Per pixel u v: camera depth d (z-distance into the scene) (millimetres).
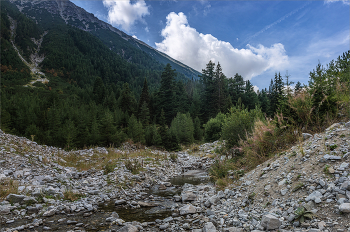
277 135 8305
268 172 6270
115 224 5094
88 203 6840
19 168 8570
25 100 53500
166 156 20703
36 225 4789
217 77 75250
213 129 30312
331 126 6160
